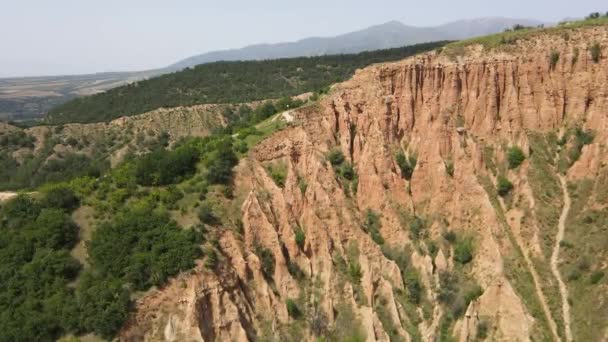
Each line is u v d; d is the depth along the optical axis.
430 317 57.47
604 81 68.62
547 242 61.06
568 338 52.56
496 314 54.44
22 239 53.28
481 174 68.38
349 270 59.44
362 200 68.12
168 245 51.22
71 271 51.00
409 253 63.28
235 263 54.34
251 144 68.75
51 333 45.25
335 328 54.75
